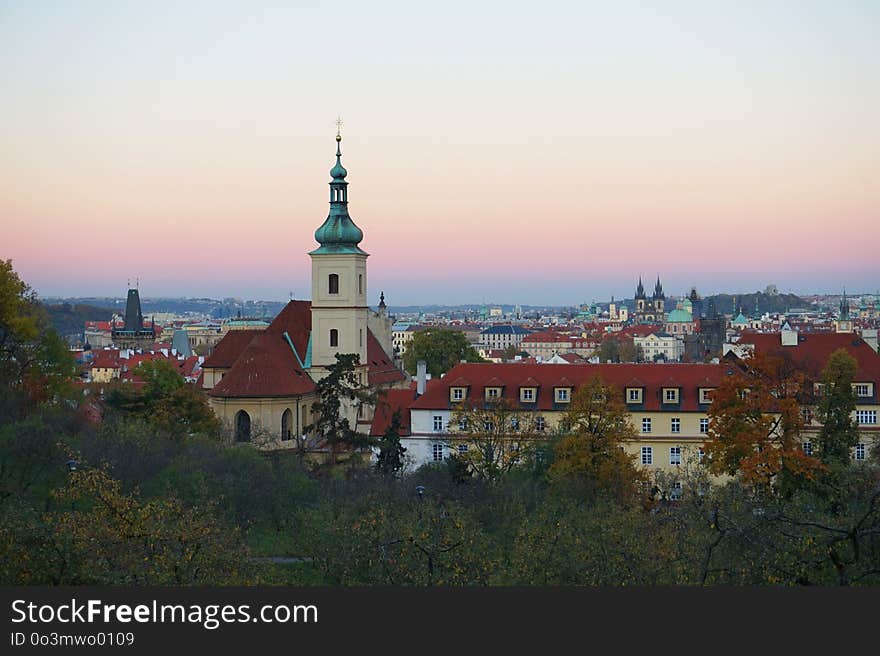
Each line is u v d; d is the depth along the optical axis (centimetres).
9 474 8869
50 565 6022
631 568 6462
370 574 6756
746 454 10119
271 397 15312
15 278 13400
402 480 10769
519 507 8681
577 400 11075
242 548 6575
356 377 13962
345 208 17038
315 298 16925
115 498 6656
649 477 12025
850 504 7638
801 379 11350
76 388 16250
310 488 9919
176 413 13962
